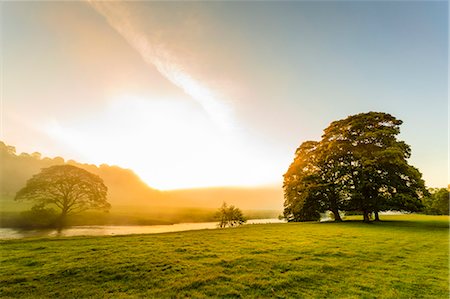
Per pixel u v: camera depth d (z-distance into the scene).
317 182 43.28
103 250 15.43
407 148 39.31
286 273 11.21
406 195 35.44
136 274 10.88
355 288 9.70
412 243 19.31
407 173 35.84
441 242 19.80
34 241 19.27
